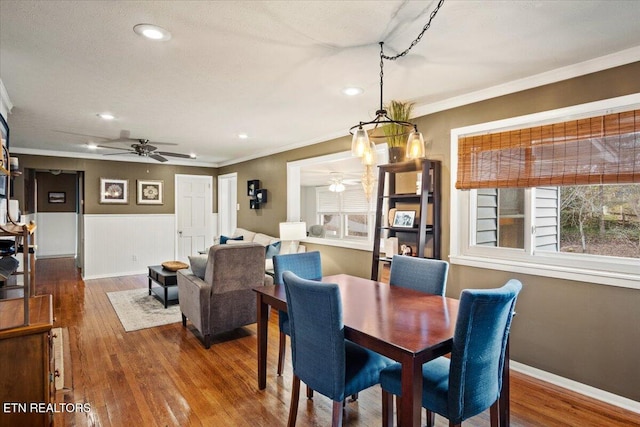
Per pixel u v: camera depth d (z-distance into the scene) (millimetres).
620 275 2416
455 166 3367
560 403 2461
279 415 2334
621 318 2422
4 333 1633
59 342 3512
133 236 7258
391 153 3545
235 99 3354
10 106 3443
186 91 3123
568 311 2664
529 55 2400
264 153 6477
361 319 1899
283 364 3016
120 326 4004
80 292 5578
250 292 3670
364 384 1929
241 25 1994
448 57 2424
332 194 8680
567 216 2805
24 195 6277
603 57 2424
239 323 3613
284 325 2785
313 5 1798
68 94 3184
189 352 3324
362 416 2344
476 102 3193
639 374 2348
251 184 6809
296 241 5578
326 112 3799
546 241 2896
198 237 8078
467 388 1622
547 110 2744
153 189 7508
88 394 2570
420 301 2252
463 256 3311
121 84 2939
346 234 8328
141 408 2400
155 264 7488
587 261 2635
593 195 2688
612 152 2438
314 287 1808
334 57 2418
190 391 2625
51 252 9367
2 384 1650
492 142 3090
